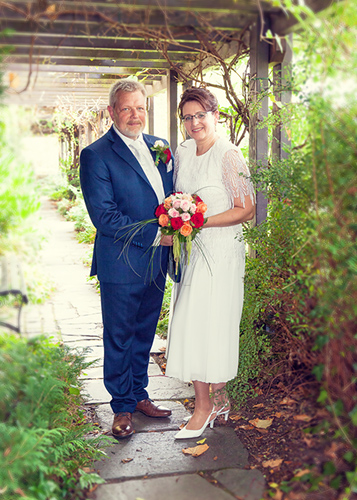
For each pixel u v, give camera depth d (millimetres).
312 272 2377
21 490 2098
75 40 3416
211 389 3170
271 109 3363
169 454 2754
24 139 2475
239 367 3213
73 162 6797
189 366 2865
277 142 3277
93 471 2588
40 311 2600
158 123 7230
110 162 2887
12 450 2111
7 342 2361
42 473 2250
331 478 2189
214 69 4281
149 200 2965
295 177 2545
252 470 2533
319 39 2223
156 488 2436
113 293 2957
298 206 2551
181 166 2994
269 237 3068
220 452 2744
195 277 2840
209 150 2836
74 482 2451
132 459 2707
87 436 2961
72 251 8062
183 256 2924
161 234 2922
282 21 2717
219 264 2822
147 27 2682
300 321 2734
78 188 8352
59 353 3145
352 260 2049
